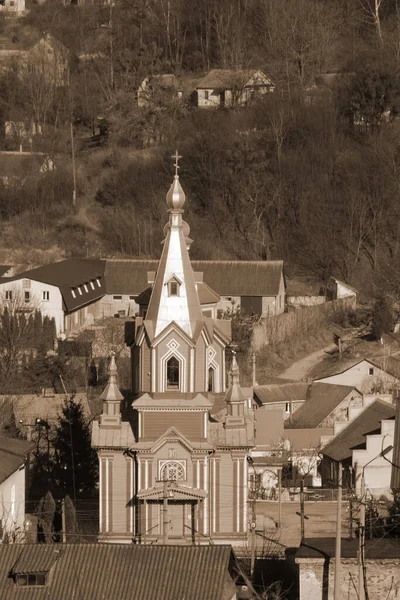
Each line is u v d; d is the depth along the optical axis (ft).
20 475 648.79
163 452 605.73
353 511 572.10
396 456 613.11
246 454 608.60
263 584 503.61
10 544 478.59
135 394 627.87
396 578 463.01
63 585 467.93
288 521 641.40
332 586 466.70
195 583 465.88
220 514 606.96
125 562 472.03
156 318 611.47
